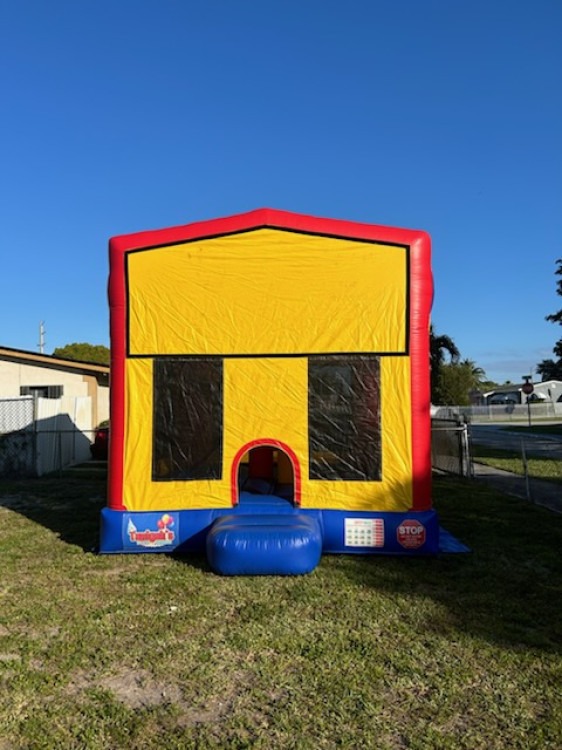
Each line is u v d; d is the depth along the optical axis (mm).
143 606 5234
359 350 7082
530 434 29641
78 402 19172
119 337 7148
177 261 7148
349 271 7102
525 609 5129
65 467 17141
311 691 3752
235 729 3344
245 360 7113
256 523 6500
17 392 20422
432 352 39688
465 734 3289
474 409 52844
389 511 6922
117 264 7156
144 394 7102
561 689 3758
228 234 7152
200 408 7094
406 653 4270
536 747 3172
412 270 7074
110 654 4277
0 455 14641
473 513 9312
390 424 7027
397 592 5570
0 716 3471
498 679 3889
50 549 7270
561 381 73500
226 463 7047
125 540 6914
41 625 4832
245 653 4297
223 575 6055
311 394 7078
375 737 3266
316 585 5770
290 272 7121
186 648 4375
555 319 31875
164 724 3395
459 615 4992
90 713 3490
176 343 7129
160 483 7027
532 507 9812
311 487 7012
